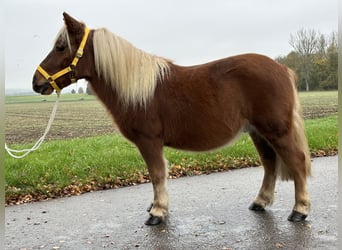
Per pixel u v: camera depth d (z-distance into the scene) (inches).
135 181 236.8
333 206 179.0
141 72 158.7
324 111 700.7
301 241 139.3
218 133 160.7
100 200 200.7
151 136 159.8
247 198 198.2
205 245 138.7
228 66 160.7
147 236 149.1
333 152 328.2
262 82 155.6
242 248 135.0
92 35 164.9
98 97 169.0
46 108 876.0
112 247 139.3
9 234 153.9
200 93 159.2
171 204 190.2
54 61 160.9
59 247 140.3
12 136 466.6
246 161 286.7
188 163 271.6
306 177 161.8
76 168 243.1
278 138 157.6
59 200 201.8
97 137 412.2
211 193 209.0
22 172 229.1
